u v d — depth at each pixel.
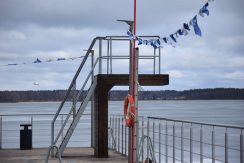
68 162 14.52
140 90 12.36
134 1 12.34
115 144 18.16
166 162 11.77
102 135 15.66
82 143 31.27
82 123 72.00
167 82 16.12
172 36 10.63
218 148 30.00
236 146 31.16
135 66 12.35
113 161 14.66
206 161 19.58
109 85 15.74
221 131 43.91
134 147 12.34
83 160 14.98
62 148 15.71
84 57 15.98
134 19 12.32
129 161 12.77
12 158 15.68
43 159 15.32
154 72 16.08
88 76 15.96
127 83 15.83
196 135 39.38
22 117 113.44
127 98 12.48
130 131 12.72
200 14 8.77
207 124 8.91
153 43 11.51
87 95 15.66
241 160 8.04
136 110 12.27
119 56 15.92
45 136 38.78
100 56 15.83
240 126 7.96
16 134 44.00
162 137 34.75
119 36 15.79
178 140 33.91
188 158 21.75
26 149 18.34
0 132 18.86
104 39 15.80
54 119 16.23
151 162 11.77
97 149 15.72
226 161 8.36
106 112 15.70
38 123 69.19
